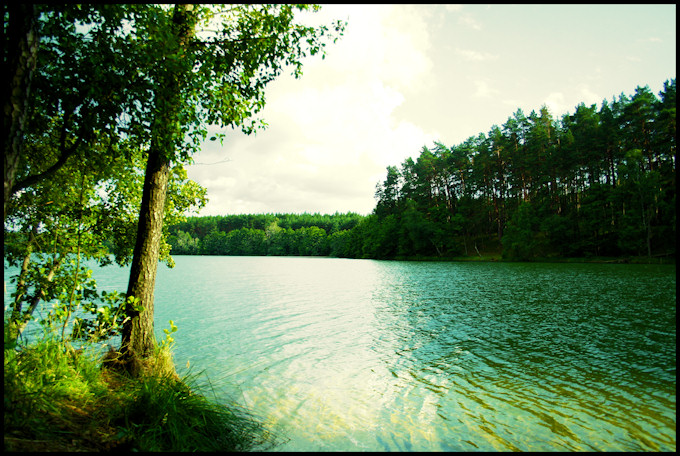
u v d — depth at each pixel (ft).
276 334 45.78
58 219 23.68
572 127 208.33
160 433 15.25
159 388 18.37
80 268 23.90
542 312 57.88
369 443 19.44
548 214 213.05
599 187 189.88
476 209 255.91
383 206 333.62
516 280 106.32
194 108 18.16
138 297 21.93
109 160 22.17
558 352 36.63
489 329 47.21
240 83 21.45
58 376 16.69
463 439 20.01
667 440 19.72
